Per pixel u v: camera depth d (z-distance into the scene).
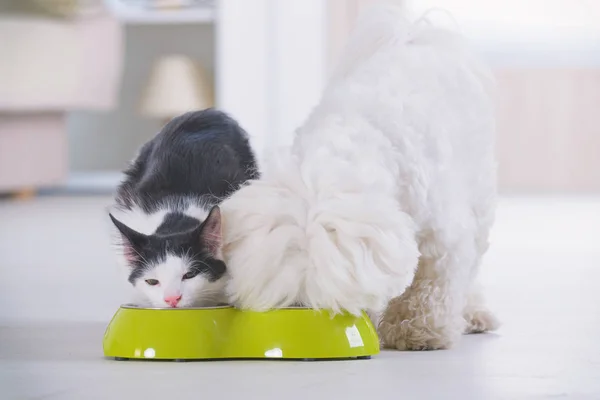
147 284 2.29
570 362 2.12
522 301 3.18
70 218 6.41
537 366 2.07
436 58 2.44
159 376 1.93
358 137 2.05
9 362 2.11
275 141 6.44
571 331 2.59
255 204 1.96
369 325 2.17
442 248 2.29
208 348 2.09
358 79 2.31
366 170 1.97
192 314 2.11
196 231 2.30
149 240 2.32
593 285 3.59
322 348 2.08
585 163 8.48
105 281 3.69
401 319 2.34
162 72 8.61
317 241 1.90
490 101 2.61
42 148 7.52
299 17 6.40
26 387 1.84
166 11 8.65
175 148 2.73
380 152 2.07
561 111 8.45
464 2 8.43
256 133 6.46
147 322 2.12
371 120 2.13
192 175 2.64
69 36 7.36
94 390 1.80
